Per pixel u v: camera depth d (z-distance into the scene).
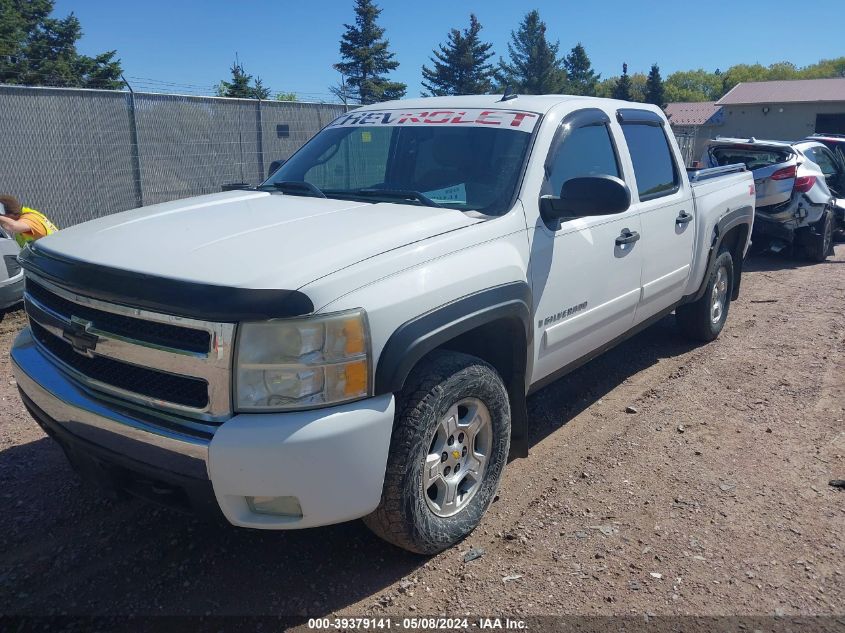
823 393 5.22
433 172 3.93
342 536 3.38
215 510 2.66
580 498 3.74
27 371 3.16
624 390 5.33
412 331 2.80
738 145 11.17
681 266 5.33
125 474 2.92
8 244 6.83
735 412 4.89
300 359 2.56
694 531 3.43
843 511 3.62
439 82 63.47
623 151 4.57
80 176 10.79
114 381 2.83
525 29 71.12
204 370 2.56
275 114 12.87
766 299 8.34
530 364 3.61
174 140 11.66
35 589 2.99
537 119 3.96
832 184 12.46
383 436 2.74
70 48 46.31
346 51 59.31
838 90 45.41
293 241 2.90
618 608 2.89
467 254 3.18
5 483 3.83
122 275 2.71
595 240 4.08
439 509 3.18
